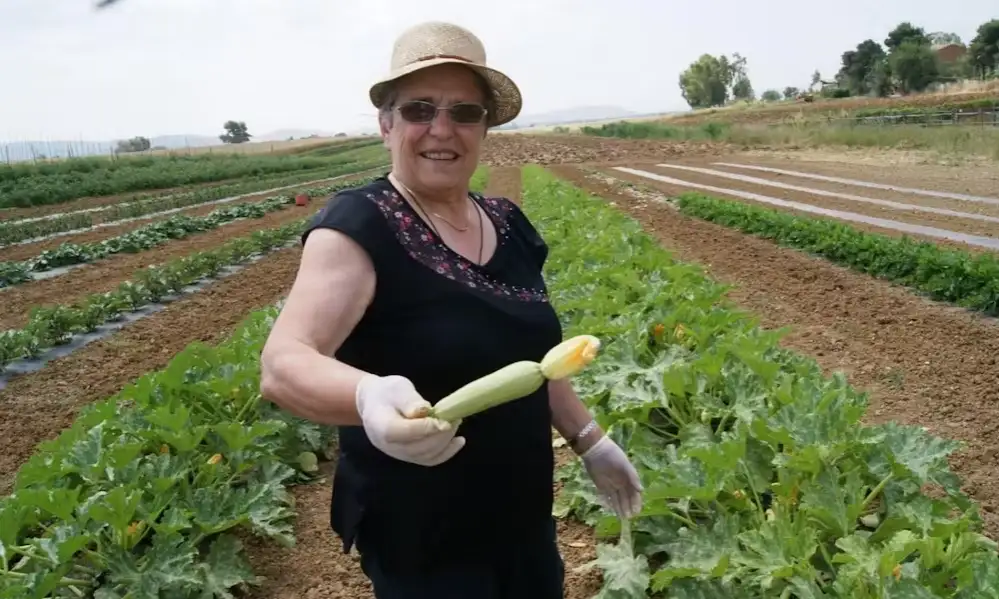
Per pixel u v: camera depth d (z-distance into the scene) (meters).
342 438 2.53
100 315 11.19
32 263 15.74
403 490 2.42
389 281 2.31
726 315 6.70
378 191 2.42
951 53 117.44
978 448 6.08
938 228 16.02
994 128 39.06
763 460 4.50
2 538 4.11
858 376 7.84
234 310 12.32
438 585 2.48
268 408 6.40
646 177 33.22
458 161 2.47
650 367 5.96
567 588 4.46
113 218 26.08
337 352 2.45
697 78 140.50
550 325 2.59
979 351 8.14
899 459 4.21
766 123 62.56
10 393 8.64
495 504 2.50
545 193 21.81
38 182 37.72
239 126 173.00
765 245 14.77
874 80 98.38
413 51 2.38
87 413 5.87
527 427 2.54
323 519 5.52
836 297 10.70
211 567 4.56
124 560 4.22
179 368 5.91
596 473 2.88
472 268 2.47
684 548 3.94
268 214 26.72
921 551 3.41
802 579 3.52
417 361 2.32
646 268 10.00
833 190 24.02
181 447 5.17
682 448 4.91
